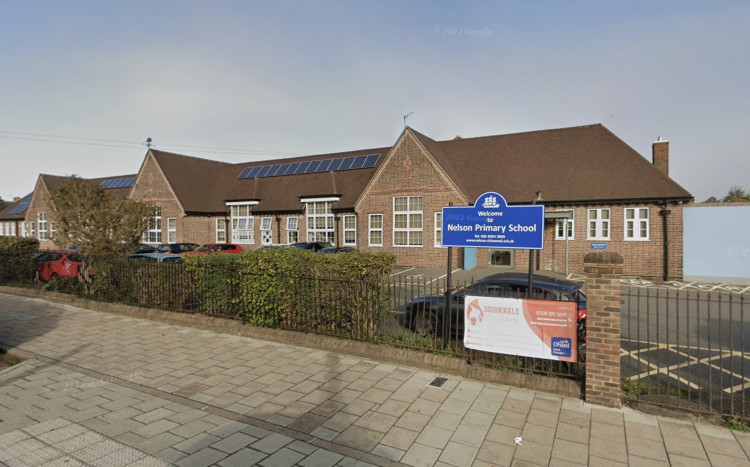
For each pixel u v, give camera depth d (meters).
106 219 15.48
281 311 8.12
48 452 4.16
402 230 22.58
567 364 6.10
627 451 4.13
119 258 11.18
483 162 23.41
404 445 4.27
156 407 5.19
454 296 7.98
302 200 27.38
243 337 8.34
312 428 4.62
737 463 3.91
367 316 7.29
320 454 4.11
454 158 24.55
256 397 5.46
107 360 7.02
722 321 10.04
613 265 5.08
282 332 7.96
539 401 5.28
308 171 30.05
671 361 7.20
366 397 5.43
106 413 5.03
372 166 27.69
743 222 17.36
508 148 23.53
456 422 4.75
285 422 4.76
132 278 10.84
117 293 11.23
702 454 4.06
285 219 28.36
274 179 30.84
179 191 29.81
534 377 5.70
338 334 7.57
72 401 5.39
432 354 6.55
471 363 6.22
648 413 4.93
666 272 18.19
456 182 21.45
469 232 6.63
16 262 14.90
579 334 6.66
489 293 7.02
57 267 13.68
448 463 3.96
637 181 18.98
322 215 27.17
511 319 5.89
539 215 6.16
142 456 4.07
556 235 20.09
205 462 3.96
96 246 15.22
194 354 7.30
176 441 4.35
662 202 18.23
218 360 6.97
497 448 4.21
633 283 16.98
